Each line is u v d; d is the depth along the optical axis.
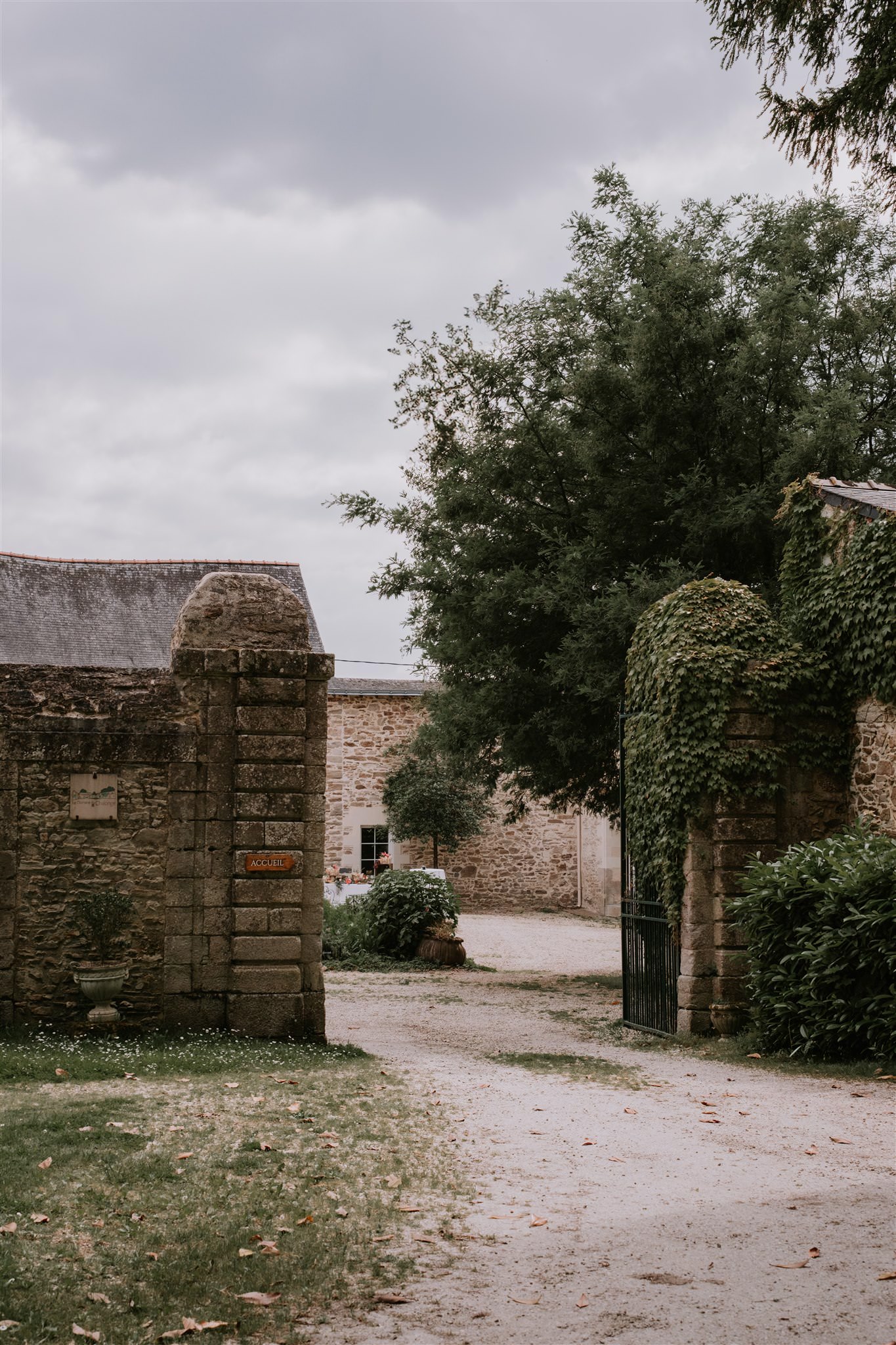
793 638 11.23
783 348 14.59
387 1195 5.05
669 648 10.81
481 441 16.88
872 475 16.53
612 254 16.20
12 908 8.62
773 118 6.52
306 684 9.25
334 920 18.08
